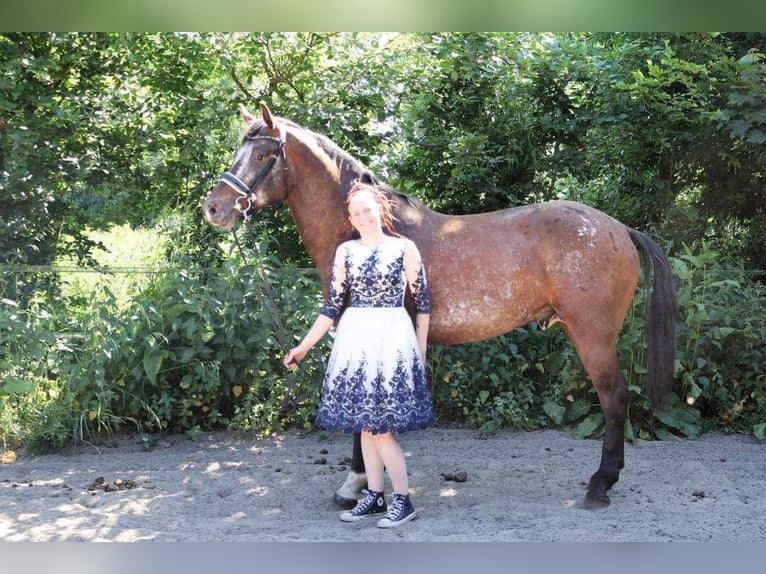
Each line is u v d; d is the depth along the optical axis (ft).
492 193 21.85
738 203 23.13
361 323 11.44
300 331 17.85
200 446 16.99
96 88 20.65
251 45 21.08
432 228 13.03
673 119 21.34
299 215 13.20
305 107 20.75
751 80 19.29
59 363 16.72
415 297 11.89
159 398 17.62
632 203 23.99
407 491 11.90
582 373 18.75
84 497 13.17
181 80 20.98
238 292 17.56
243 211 12.64
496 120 22.12
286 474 14.88
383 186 13.28
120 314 17.38
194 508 12.75
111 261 20.93
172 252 19.12
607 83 21.49
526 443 17.44
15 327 16.42
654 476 14.79
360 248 11.64
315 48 21.77
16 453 16.21
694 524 11.82
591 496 12.74
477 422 18.76
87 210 21.45
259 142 12.70
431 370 18.98
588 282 12.47
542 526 11.68
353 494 12.93
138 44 20.15
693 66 19.63
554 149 22.36
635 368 18.11
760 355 18.70
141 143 20.51
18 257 19.01
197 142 20.62
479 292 12.66
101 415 16.74
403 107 22.38
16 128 18.45
